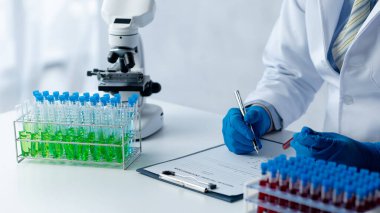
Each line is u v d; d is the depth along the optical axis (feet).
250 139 4.95
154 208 4.04
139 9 5.57
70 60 11.27
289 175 3.42
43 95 4.99
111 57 5.45
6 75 10.17
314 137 4.27
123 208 4.05
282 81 6.04
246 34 10.24
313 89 6.30
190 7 10.79
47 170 4.82
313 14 5.60
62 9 10.91
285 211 3.43
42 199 4.21
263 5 9.83
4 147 5.38
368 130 5.23
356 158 4.28
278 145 5.29
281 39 6.13
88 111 4.88
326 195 3.28
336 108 5.66
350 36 5.29
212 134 5.74
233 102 10.87
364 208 3.23
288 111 5.81
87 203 4.14
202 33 10.83
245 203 3.62
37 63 10.64
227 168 4.70
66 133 4.94
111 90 5.45
